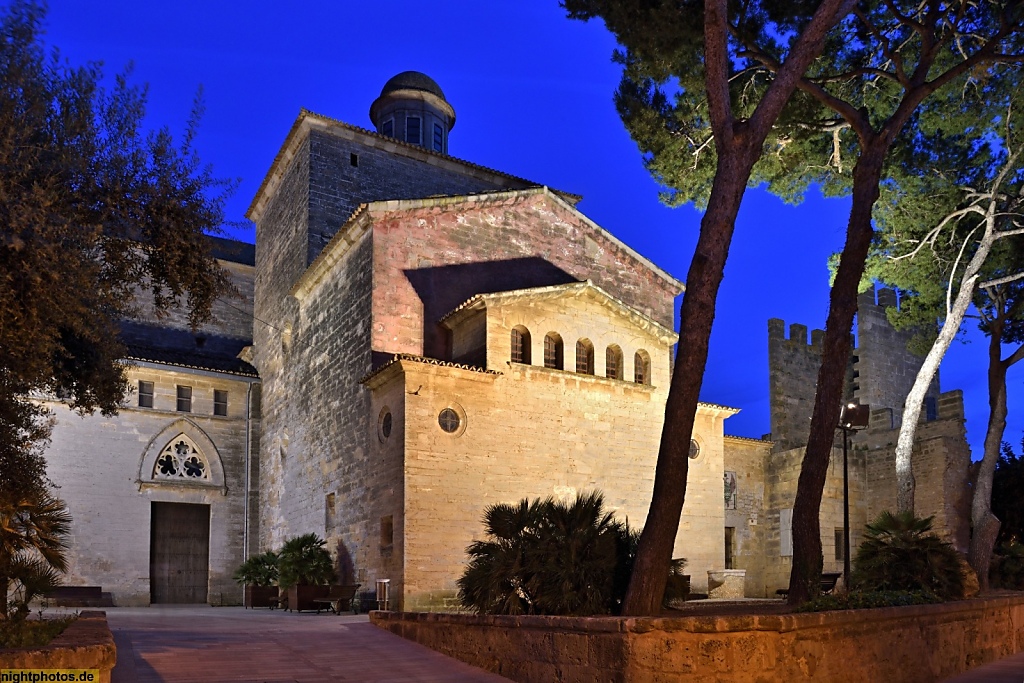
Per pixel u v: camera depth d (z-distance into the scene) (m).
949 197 24.78
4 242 10.28
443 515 23.12
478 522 23.66
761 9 19.31
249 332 40.16
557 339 26.69
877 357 47.19
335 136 33.34
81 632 10.05
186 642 14.83
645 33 19.11
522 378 25.42
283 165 35.31
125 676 11.47
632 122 22.77
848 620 11.96
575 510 14.40
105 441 31.77
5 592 11.23
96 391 14.52
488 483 24.11
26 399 14.37
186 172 13.70
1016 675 14.53
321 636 16.19
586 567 13.55
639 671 10.48
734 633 10.67
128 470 32.03
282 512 31.94
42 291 10.84
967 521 31.55
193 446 34.03
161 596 32.28
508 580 13.88
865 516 34.59
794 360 45.38
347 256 28.56
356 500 25.69
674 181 23.36
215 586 33.16
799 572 14.87
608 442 26.84
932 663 14.00
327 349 29.28
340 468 27.16
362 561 24.84
